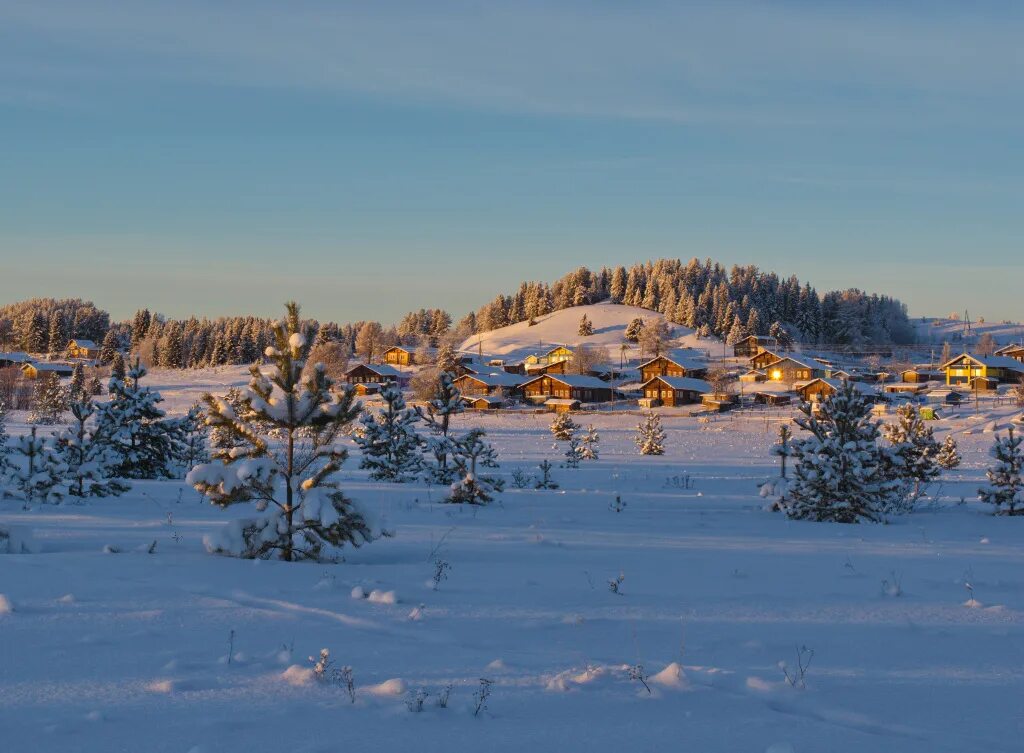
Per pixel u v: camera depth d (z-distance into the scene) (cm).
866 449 2233
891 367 17075
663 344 19025
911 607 962
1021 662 730
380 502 2297
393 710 559
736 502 2755
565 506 2417
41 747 481
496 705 579
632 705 586
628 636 803
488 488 2423
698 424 10281
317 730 520
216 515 1858
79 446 2288
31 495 2078
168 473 3145
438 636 780
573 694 608
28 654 670
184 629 771
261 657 685
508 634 797
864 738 533
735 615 906
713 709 582
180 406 11775
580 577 1134
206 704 565
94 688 593
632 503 2602
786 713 586
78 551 1231
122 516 1802
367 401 11006
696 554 1409
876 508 2236
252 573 1070
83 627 761
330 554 1289
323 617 842
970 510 2619
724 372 14212
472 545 1459
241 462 1238
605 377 16150
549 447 7244
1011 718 579
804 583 1126
